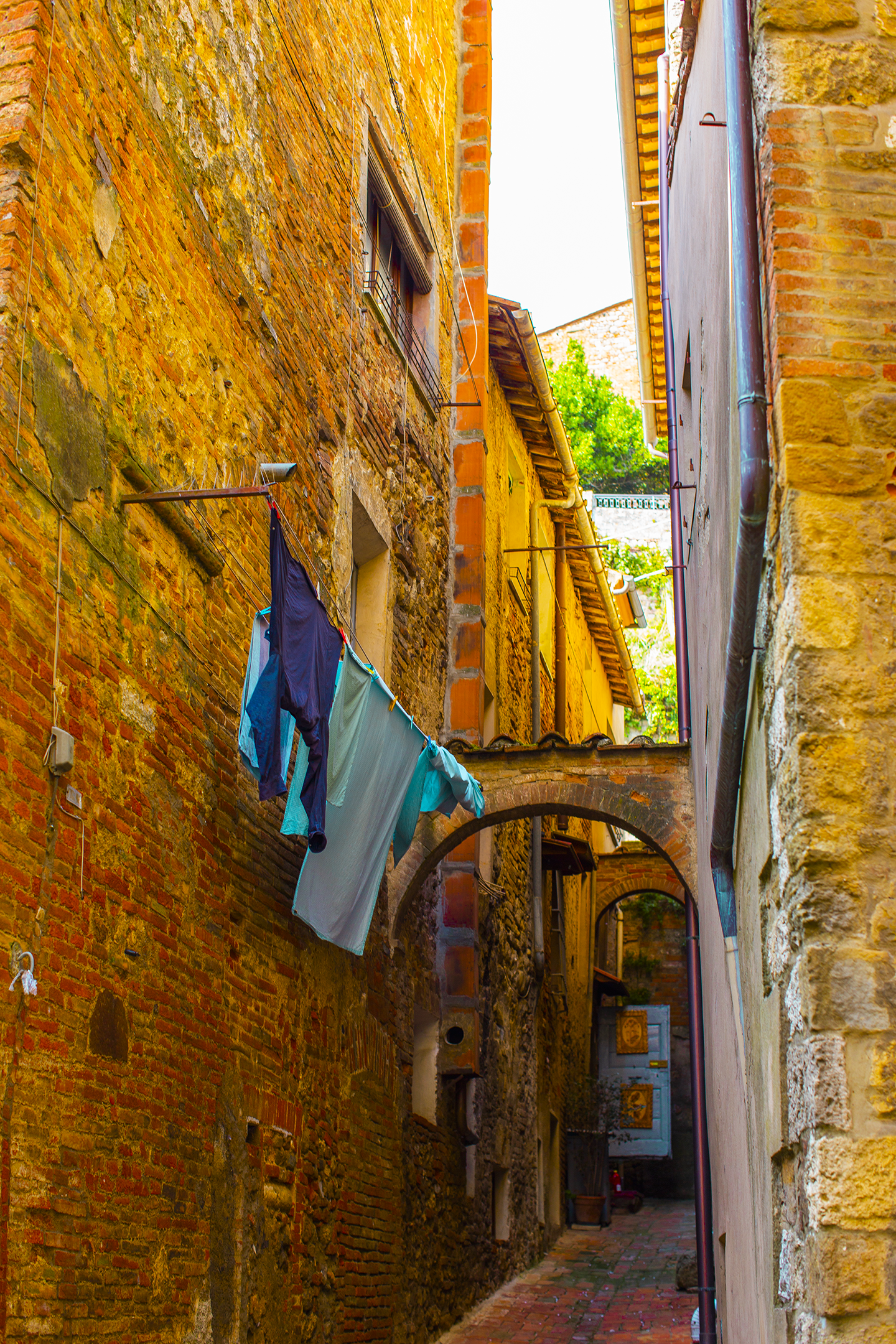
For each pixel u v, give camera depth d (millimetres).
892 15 4746
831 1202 3773
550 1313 12219
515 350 14961
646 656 32781
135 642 5797
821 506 4309
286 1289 7086
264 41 8305
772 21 4742
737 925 5945
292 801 6516
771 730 4613
